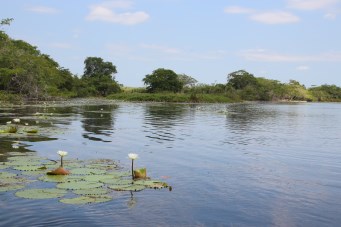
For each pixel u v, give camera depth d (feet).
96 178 36.40
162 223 25.86
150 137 72.13
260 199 32.48
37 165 41.29
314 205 31.17
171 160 49.29
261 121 122.93
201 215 27.81
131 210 28.07
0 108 138.21
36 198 29.55
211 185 36.65
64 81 303.48
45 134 69.00
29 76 211.00
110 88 378.12
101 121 101.50
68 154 50.60
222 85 413.59
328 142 71.97
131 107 192.24
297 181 39.42
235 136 77.77
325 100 578.66
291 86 529.86
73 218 26.09
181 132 82.28
